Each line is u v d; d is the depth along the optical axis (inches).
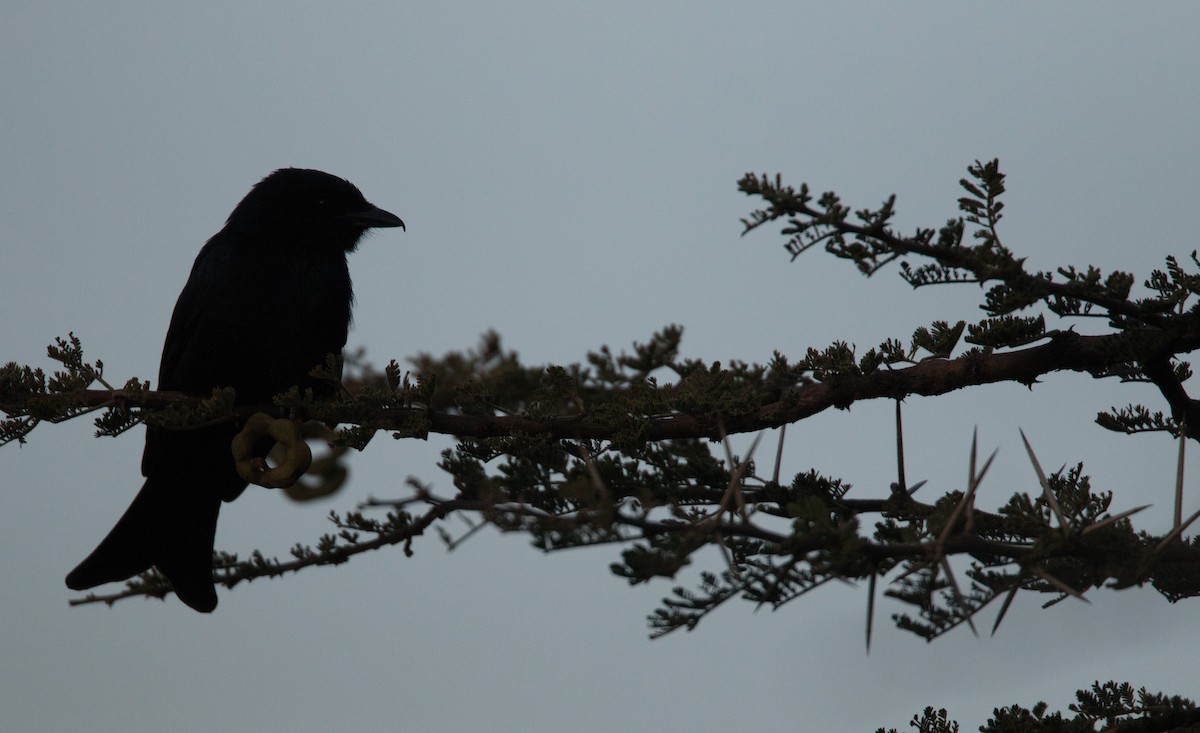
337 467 317.7
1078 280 220.4
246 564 248.7
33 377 281.6
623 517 165.5
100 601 295.0
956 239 211.9
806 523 160.2
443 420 272.1
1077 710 231.0
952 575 164.7
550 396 270.2
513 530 165.5
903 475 249.9
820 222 204.4
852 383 255.9
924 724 237.9
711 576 165.2
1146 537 187.6
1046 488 185.5
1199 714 217.0
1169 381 244.2
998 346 247.6
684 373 271.4
